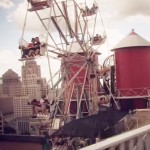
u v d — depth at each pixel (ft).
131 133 15.14
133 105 136.05
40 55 90.27
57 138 81.87
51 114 103.35
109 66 146.72
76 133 75.05
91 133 74.84
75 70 128.47
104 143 13.03
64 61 110.63
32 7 94.73
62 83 114.01
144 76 135.74
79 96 120.16
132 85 135.95
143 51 136.67
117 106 130.31
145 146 16.39
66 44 110.11
